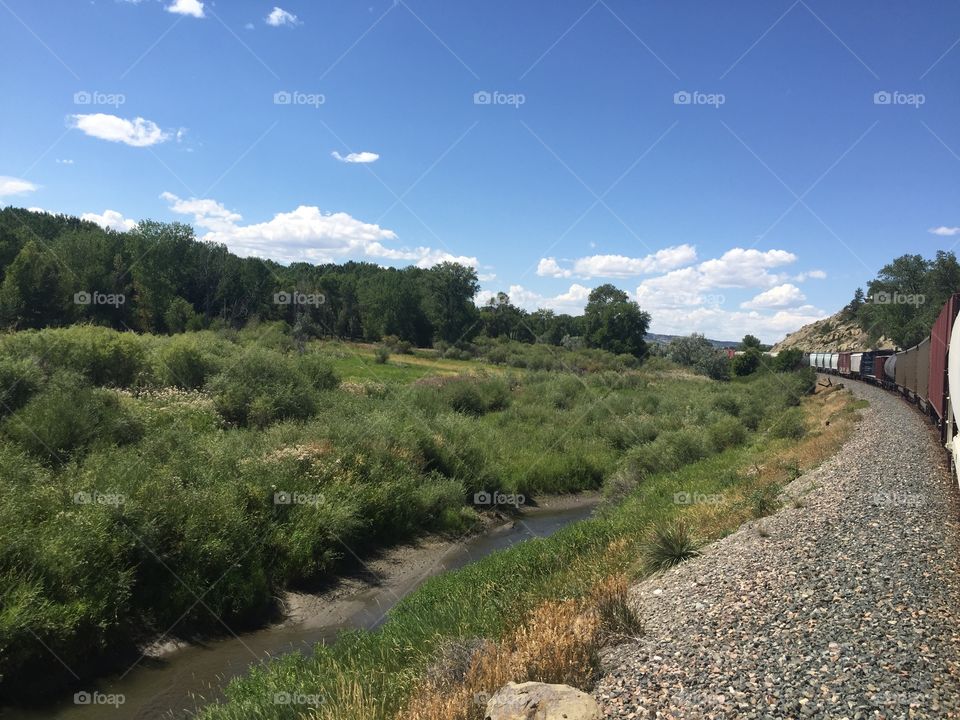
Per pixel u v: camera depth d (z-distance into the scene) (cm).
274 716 632
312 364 2852
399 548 1476
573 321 9438
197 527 1084
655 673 525
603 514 1556
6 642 766
